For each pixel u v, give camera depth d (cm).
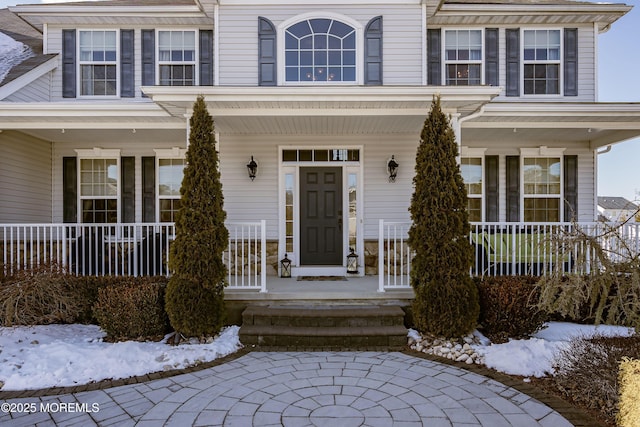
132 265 793
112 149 876
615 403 337
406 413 340
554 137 838
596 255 401
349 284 692
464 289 523
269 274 816
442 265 527
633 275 358
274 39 785
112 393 382
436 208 537
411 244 559
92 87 857
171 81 855
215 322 538
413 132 814
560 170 870
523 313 515
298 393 379
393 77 784
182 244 534
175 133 783
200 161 547
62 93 848
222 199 566
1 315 550
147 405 356
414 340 526
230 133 818
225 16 786
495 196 870
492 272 712
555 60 852
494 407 352
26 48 909
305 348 515
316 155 830
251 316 554
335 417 333
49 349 472
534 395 377
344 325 548
